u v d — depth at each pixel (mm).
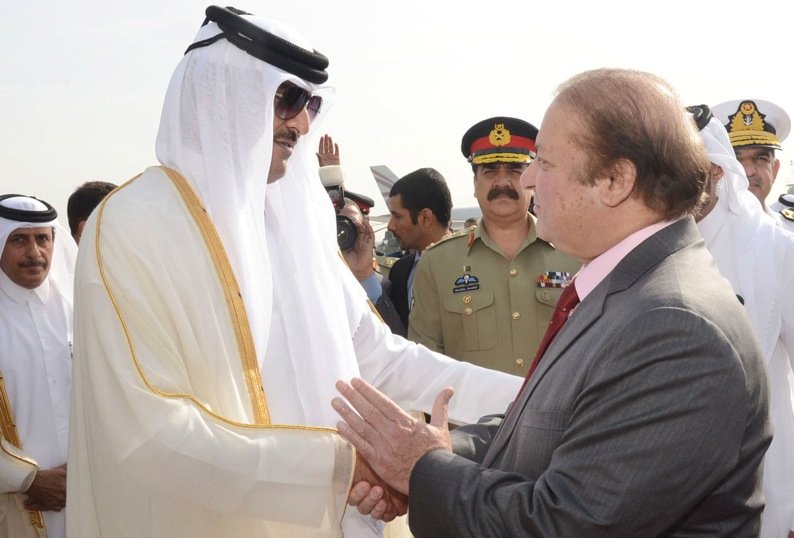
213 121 2594
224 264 2477
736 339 1869
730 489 1879
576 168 2025
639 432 1809
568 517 1825
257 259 2586
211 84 2596
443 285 4348
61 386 4379
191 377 2404
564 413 1972
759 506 1960
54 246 4602
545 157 2070
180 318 2391
